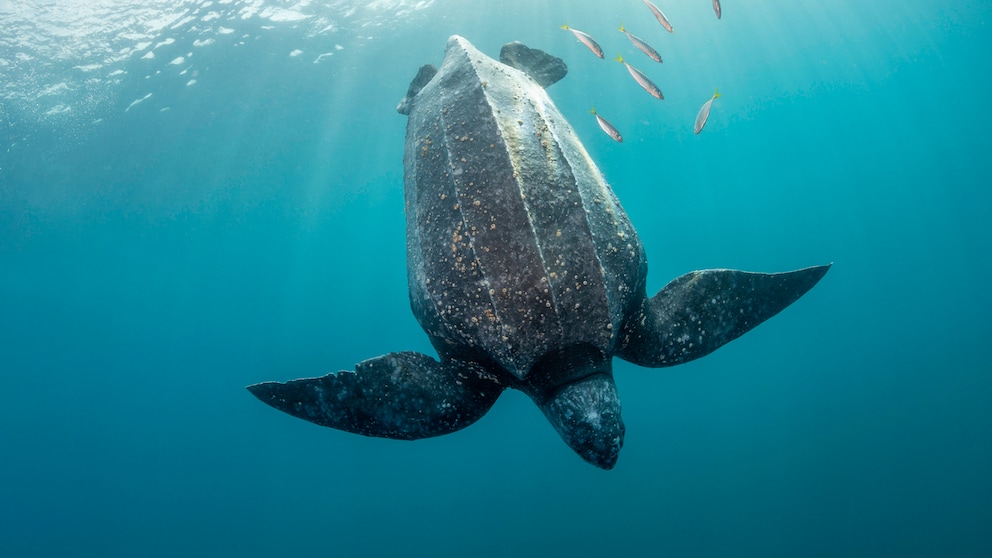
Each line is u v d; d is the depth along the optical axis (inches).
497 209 169.8
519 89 221.0
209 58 810.2
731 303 198.4
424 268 181.0
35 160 918.4
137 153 975.6
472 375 192.4
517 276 163.0
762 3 963.3
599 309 165.9
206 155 1046.4
